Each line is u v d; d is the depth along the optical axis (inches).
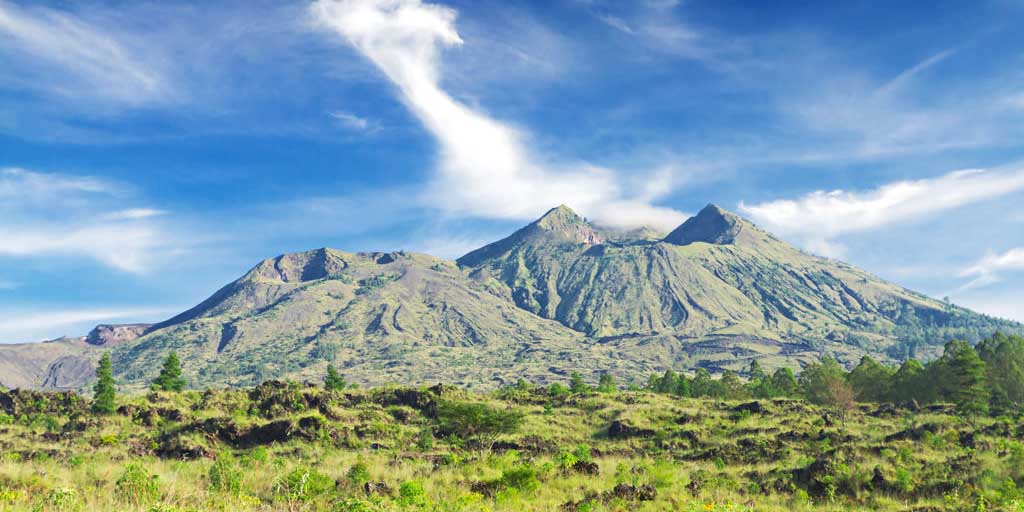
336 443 2442.2
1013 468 1339.8
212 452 2117.4
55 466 1378.0
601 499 1181.7
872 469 1414.9
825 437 2348.7
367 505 912.9
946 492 1259.2
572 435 2979.8
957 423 2546.8
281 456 2124.8
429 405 3240.7
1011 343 5118.1
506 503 1113.4
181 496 743.7
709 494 1286.9
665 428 2977.4
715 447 2361.0
